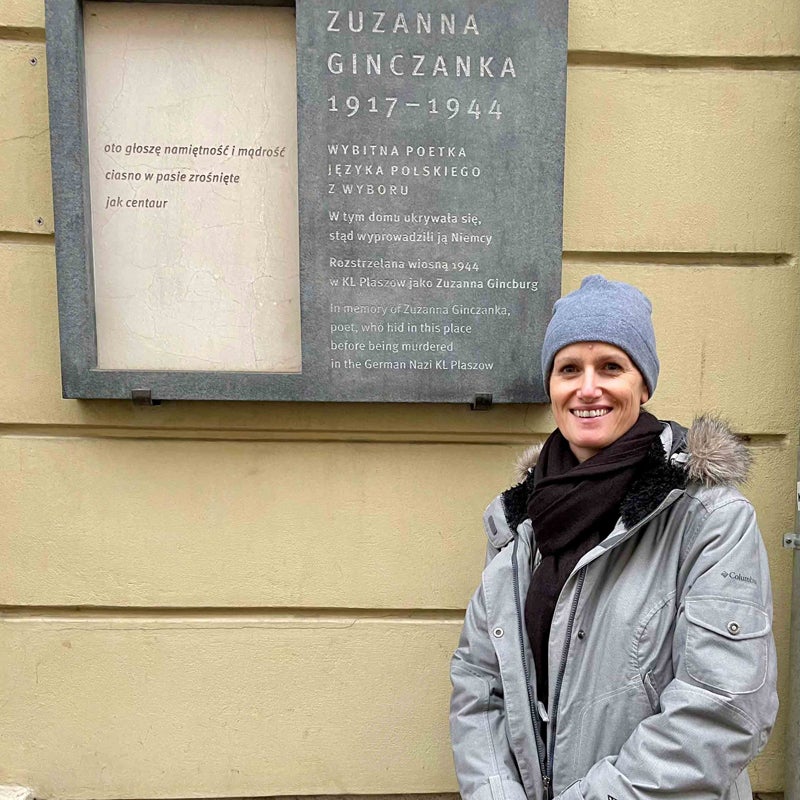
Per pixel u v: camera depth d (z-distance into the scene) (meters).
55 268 2.16
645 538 1.42
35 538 2.21
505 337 2.11
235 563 2.24
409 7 2.02
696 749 1.26
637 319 1.47
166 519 2.22
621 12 2.15
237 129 2.11
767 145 2.19
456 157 2.06
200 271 2.14
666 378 2.23
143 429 2.21
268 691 2.26
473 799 1.49
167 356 2.15
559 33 2.04
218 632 2.24
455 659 1.69
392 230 2.07
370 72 2.03
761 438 2.27
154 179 2.11
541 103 2.06
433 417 2.21
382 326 2.09
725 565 1.33
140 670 2.24
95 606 2.24
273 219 2.13
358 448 2.22
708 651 1.29
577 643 1.42
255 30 2.09
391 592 2.25
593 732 1.40
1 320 2.17
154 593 2.23
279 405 2.20
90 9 2.06
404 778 2.29
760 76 2.17
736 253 2.21
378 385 2.11
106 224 2.11
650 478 1.39
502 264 2.09
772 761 2.27
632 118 2.17
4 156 2.13
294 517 2.23
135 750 2.26
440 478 2.23
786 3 2.15
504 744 1.55
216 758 2.27
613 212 2.19
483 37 2.04
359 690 2.27
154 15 2.07
